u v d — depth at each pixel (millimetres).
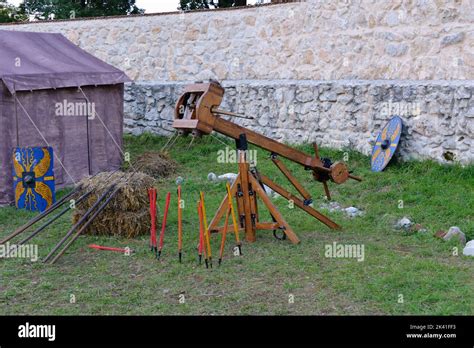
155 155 11266
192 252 6742
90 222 7043
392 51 10328
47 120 9719
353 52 10922
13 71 9164
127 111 14203
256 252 6695
